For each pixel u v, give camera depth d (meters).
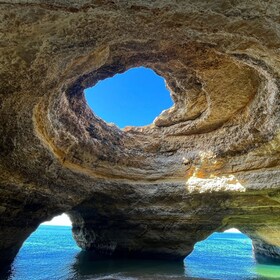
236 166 11.89
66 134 10.48
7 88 6.89
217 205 12.56
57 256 16.39
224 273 13.42
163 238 14.08
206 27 5.62
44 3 4.78
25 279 10.23
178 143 13.83
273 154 10.81
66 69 7.18
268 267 16.16
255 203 12.05
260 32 5.51
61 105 9.98
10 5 4.77
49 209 11.34
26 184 9.58
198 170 12.76
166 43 8.14
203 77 10.27
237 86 10.40
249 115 11.02
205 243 43.88
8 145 8.23
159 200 12.92
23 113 7.74
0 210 9.31
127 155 13.21
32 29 5.44
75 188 11.52
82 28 5.69
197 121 13.03
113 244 15.06
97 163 12.33
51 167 9.97
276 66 6.85
